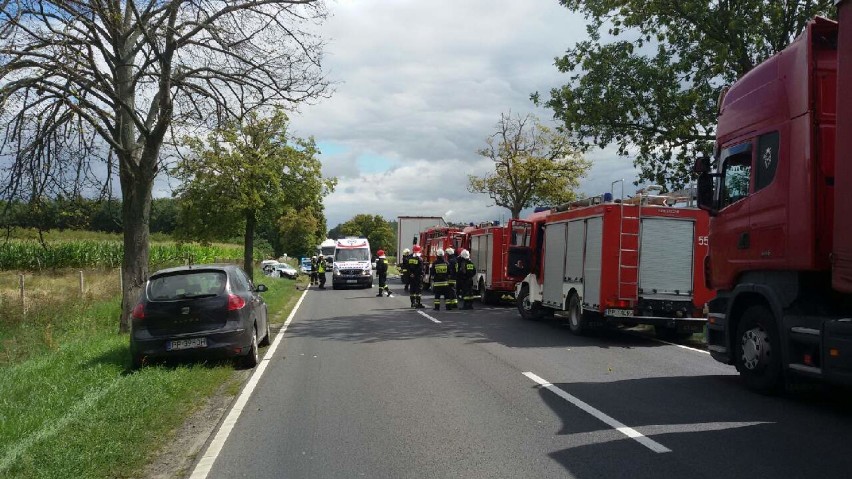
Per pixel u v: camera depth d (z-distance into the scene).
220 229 24.31
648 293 12.45
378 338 13.41
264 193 24.58
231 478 5.05
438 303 20.12
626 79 17.75
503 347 11.87
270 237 75.94
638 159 19.38
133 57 12.91
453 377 8.98
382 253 27.64
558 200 38.38
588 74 18.20
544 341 12.72
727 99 8.78
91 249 31.62
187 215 24.06
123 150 12.33
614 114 17.78
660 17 17.50
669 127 17.73
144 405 6.93
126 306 13.28
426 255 34.31
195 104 12.33
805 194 6.89
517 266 16.30
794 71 7.23
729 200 8.49
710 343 8.80
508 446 5.72
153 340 9.43
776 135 7.50
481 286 23.30
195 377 8.70
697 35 17.16
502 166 38.66
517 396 7.73
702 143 18.14
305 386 8.57
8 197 11.20
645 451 5.49
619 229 12.38
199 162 16.03
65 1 10.61
